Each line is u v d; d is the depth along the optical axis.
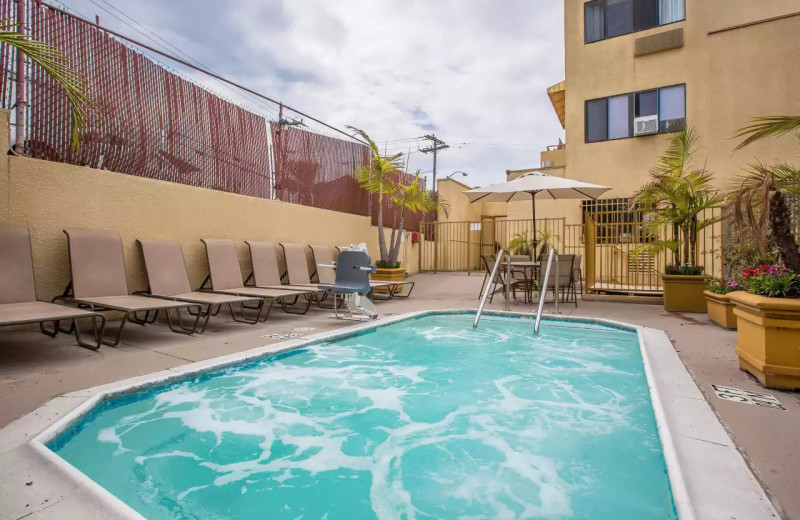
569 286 8.12
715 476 1.76
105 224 5.08
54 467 1.77
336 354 4.39
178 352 3.83
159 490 1.97
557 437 2.57
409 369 3.93
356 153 10.04
